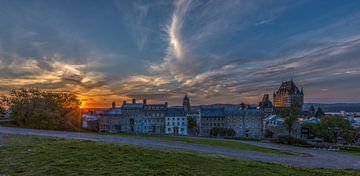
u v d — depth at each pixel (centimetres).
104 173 1442
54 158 1800
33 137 3020
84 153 1995
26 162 1675
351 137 9931
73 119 7381
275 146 6275
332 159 3994
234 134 13775
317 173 2159
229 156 2752
